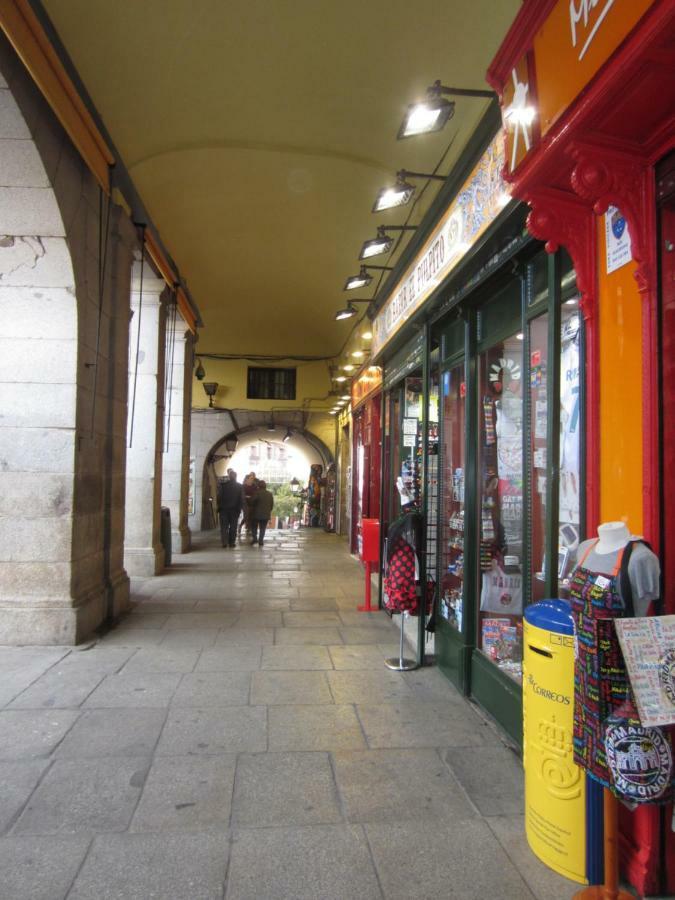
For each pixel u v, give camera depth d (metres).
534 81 2.26
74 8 4.34
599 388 2.40
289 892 2.11
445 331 4.89
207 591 7.51
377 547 6.66
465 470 4.18
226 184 7.32
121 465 6.46
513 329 3.63
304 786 2.82
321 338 15.45
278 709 3.74
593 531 2.38
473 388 4.19
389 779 2.91
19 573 5.06
